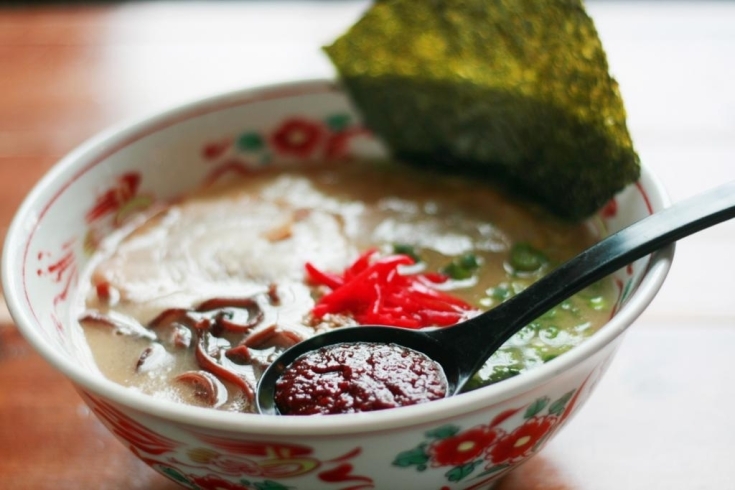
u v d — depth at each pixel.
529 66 0.46
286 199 0.50
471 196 0.50
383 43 0.50
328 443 0.36
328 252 0.47
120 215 0.48
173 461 0.38
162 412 0.36
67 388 0.45
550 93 0.46
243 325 0.43
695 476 0.41
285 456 0.36
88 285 0.46
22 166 0.57
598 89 0.44
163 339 0.44
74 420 0.44
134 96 0.62
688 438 0.42
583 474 0.42
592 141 0.45
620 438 0.43
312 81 0.51
